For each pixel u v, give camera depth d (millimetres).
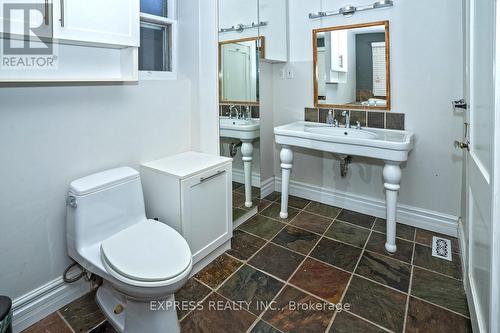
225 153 2348
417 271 1896
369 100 2463
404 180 2457
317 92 2723
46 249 1538
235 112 2436
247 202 2676
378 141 2006
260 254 2111
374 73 2404
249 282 1814
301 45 2760
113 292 1590
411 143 2096
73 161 1604
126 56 1718
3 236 1385
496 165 853
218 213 2020
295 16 2756
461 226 2100
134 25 1612
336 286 1768
